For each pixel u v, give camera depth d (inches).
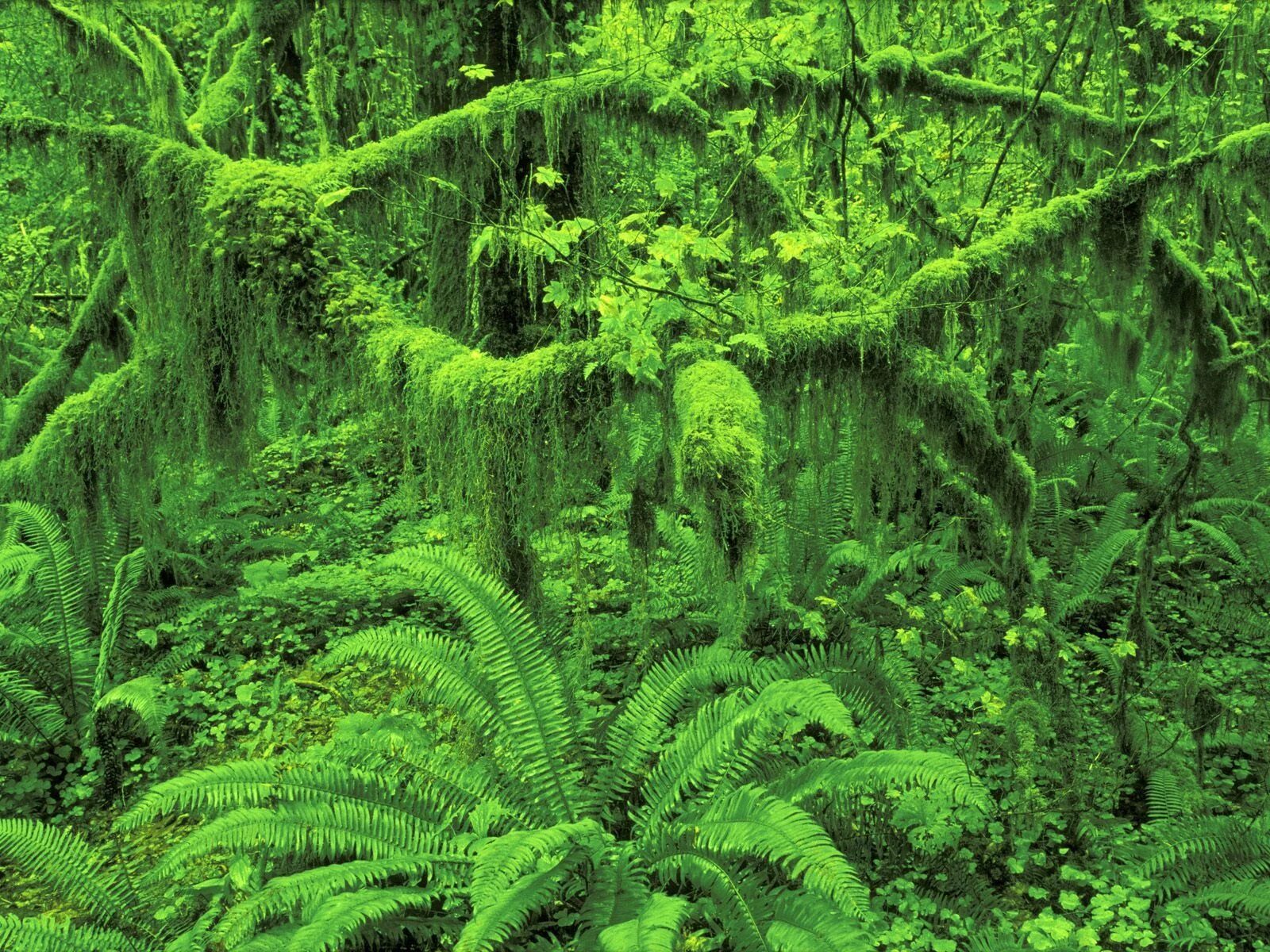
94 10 240.4
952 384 135.4
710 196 176.7
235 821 125.2
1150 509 240.8
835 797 141.0
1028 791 146.5
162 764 177.3
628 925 108.1
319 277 136.7
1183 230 208.1
